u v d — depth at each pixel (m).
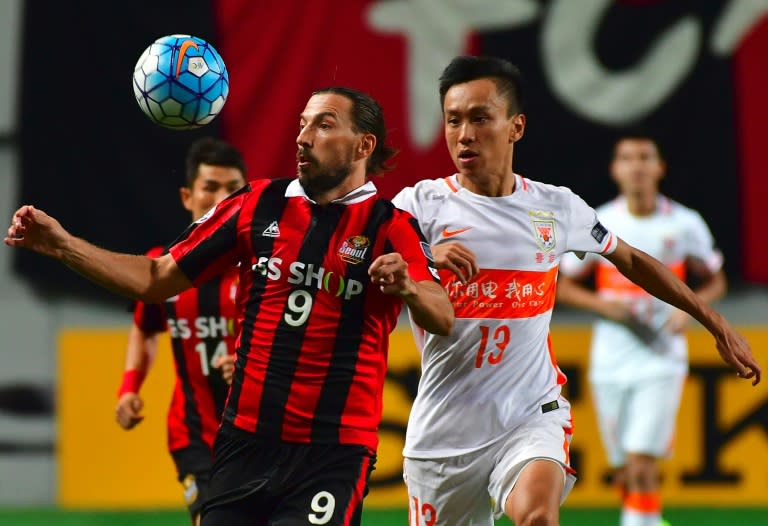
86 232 27.14
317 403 12.12
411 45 27.08
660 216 24.64
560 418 14.54
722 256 27.19
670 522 25.50
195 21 26.92
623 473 23.72
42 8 27.16
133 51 27.11
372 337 12.35
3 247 27.53
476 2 27.14
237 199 12.67
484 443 14.48
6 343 27.55
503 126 14.41
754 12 27.08
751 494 26.89
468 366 14.49
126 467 27.02
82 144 27.20
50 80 27.16
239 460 12.20
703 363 27.02
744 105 27.12
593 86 27.17
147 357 18.33
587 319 27.70
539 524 12.95
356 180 12.72
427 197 14.89
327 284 12.20
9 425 27.33
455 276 13.92
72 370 27.19
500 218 14.56
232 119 26.80
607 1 27.09
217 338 17.27
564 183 27.16
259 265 12.36
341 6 26.98
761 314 27.45
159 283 12.30
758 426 26.94
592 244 14.91
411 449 15.03
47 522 25.64
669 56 27.19
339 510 11.91
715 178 27.17
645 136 25.22
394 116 27.02
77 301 27.73
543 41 27.14
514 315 14.47
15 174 27.47
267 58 26.86
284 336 12.17
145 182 27.16
